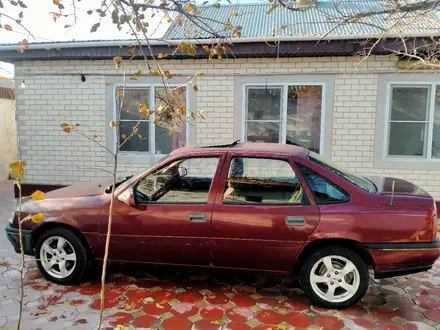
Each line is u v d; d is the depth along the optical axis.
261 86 7.14
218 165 3.70
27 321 3.25
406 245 3.27
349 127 6.91
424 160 6.75
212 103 7.27
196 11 3.33
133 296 3.74
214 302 3.62
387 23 6.32
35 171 7.98
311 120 7.10
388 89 6.72
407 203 3.34
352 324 3.22
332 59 6.82
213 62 7.15
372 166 6.91
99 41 6.78
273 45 6.29
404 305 3.56
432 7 3.68
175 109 3.53
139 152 7.69
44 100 7.77
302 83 6.98
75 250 3.88
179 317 3.34
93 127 7.70
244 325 3.20
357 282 3.40
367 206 3.35
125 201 3.67
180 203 3.65
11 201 8.19
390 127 6.88
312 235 3.38
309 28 8.41
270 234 3.44
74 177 7.87
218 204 3.56
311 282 3.48
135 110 7.58
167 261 3.73
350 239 3.33
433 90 6.57
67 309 3.46
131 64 7.37
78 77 7.60
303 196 3.48
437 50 5.74
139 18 2.93
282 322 3.25
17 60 7.61
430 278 4.18
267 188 3.60
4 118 11.37
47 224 3.93
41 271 4.02
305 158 3.61
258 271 3.60
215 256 3.60
